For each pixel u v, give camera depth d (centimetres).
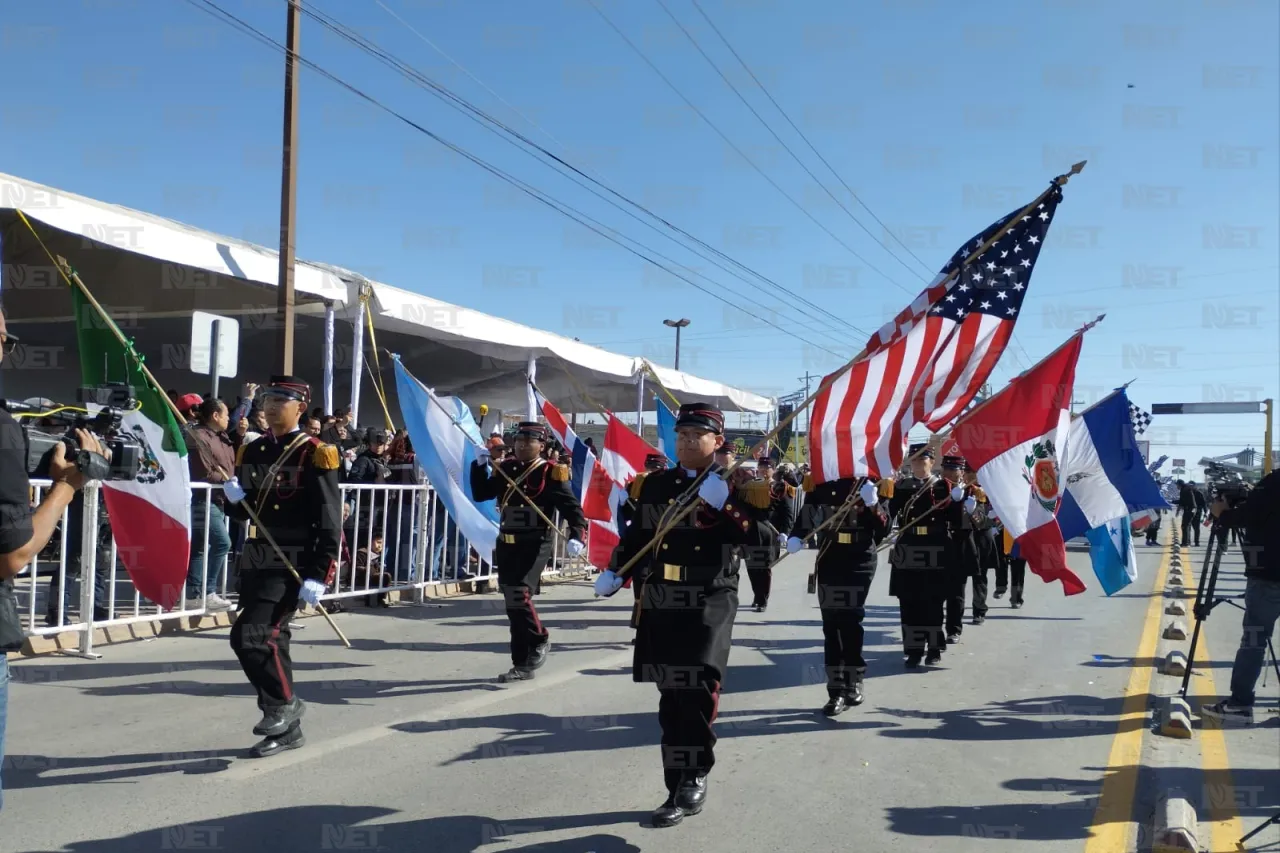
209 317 848
